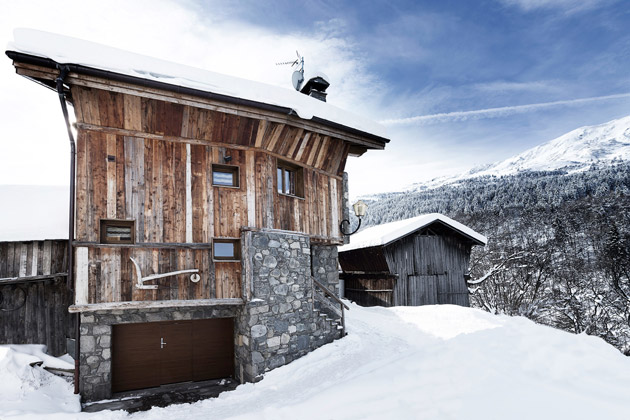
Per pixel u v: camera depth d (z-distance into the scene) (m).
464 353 4.77
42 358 8.33
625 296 22.78
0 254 8.55
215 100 7.56
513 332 5.16
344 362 8.19
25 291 9.09
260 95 8.00
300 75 12.72
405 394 4.05
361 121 10.36
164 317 8.09
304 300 9.12
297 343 8.70
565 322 21.53
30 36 6.10
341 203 11.43
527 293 23.86
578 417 3.22
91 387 7.27
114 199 7.11
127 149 7.34
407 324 11.77
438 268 17.59
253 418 4.33
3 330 8.78
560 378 3.96
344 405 4.06
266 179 8.73
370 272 17.73
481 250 29.88
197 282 7.65
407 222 17.17
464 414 3.50
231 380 8.52
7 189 10.51
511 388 3.85
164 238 7.43
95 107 7.04
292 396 6.47
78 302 6.64
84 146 7.00
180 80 7.05
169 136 7.75
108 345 7.53
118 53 6.77
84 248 6.80
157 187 7.50
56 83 6.45
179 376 8.34
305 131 9.45
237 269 8.12
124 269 7.07
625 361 4.17
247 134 8.44
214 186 8.06
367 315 12.85
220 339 8.86
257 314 7.93
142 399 7.31
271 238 8.52
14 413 5.80
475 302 25.95
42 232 8.87
